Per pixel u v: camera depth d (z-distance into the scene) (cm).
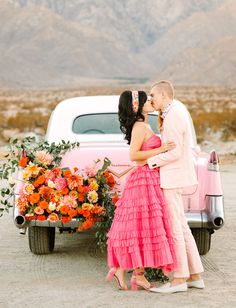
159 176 689
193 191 795
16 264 820
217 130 3466
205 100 9488
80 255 872
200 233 842
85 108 940
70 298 662
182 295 672
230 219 1133
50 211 768
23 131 3622
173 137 679
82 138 902
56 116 939
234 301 649
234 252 886
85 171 777
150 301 650
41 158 780
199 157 828
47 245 862
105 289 698
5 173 802
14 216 786
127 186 688
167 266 678
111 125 928
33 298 663
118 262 689
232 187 1543
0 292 688
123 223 678
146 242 669
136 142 687
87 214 759
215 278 746
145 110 696
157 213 672
